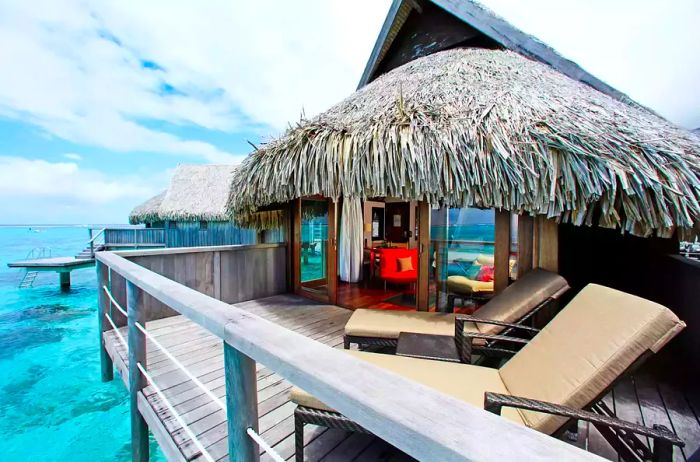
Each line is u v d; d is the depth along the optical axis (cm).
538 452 46
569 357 157
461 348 217
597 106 281
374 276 662
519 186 228
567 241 383
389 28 568
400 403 59
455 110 272
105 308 346
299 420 154
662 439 118
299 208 524
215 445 170
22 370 463
